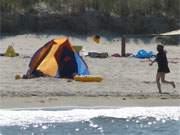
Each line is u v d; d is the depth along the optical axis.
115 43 135.38
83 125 61.00
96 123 61.38
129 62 103.06
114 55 113.88
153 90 77.19
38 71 84.75
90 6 145.75
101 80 82.69
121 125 61.88
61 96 71.19
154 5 152.50
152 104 69.44
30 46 125.44
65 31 138.25
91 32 139.62
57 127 59.69
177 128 61.53
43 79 82.06
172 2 153.88
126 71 94.19
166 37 138.75
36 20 137.75
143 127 61.06
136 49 130.00
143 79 86.62
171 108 68.19
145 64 101.19
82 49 115.75
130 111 66.38
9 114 63.00
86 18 141.50
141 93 74.44
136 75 90.50
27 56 108.00
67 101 68.88
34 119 61.75
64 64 85.88
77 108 66.50
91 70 93.88
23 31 135.12
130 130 59.97
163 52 75.75
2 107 65.44
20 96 70.50
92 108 66.69
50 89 74.94
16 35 132.88
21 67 93.62
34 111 64.38
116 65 99.69
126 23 145.00
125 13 147.38
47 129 58.97
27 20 137.38
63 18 140.00
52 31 137.25
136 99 71.31
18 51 118.25
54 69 85.38
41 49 87.12
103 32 140.62
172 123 63.25
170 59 112.94
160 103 70.06
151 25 147.62
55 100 69.12
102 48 128.25
